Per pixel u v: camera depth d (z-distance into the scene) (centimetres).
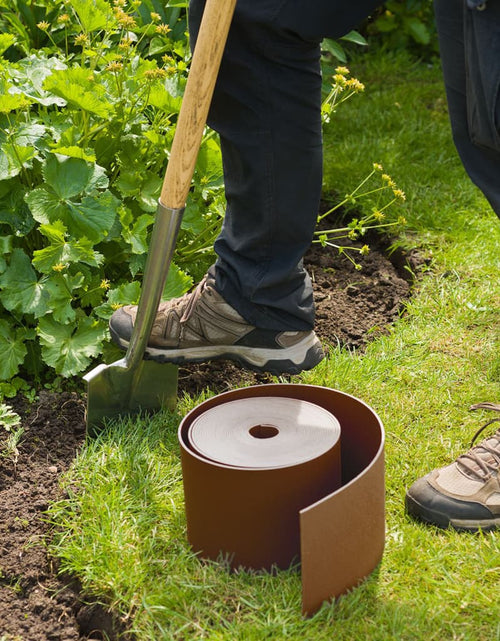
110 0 281
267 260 187
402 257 282
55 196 217
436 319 245
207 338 196
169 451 192
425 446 193
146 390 201
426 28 451
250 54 167
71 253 213
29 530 176
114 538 166
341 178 321
